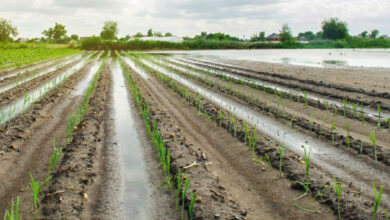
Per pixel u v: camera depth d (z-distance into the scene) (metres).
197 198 4.02
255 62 26.97
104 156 5.62
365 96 10.11
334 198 3.98
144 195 4.32
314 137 6.47
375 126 7.03
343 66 21.38
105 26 89.12
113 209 3.96
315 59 30.55
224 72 18.89
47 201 4.01
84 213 3.84
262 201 4.10
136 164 5.32
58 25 99.12
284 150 5.71
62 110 8.89
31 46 64.69
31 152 5.73
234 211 3.80
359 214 3.61
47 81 14.43
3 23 66.44
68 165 4.99
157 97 10.93
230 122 7.45
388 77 14.70
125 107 9.37
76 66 23.16
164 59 31.50
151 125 7.38
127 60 30.06
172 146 5.90
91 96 10.83
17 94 11.23
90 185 4.54
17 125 7.05
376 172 4.81
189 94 10.73
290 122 7.52
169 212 3.90
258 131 6.90
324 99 10.12
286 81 13.98
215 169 5.09
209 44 76.25
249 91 11.73
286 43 86.25
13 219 3.32
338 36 108.12
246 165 5.21
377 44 83.69
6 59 28.27
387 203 3.90
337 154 5.56
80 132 6.72
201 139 6.57
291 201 4.08
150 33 109.75
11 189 4.37
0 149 5.68
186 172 4.82
